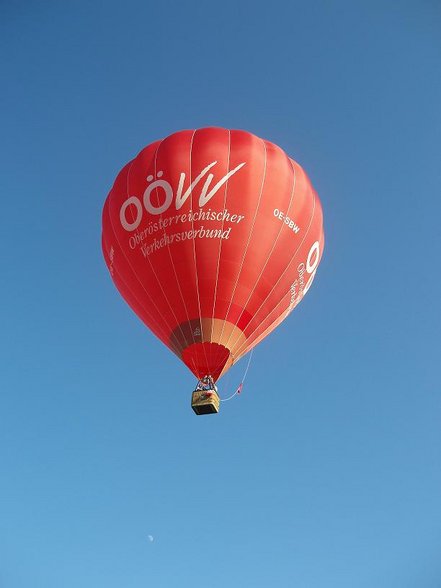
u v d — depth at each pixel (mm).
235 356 19250
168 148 20641
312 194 21188
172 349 19422
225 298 19031
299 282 20406
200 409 18062
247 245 19312
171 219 19406
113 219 20516
